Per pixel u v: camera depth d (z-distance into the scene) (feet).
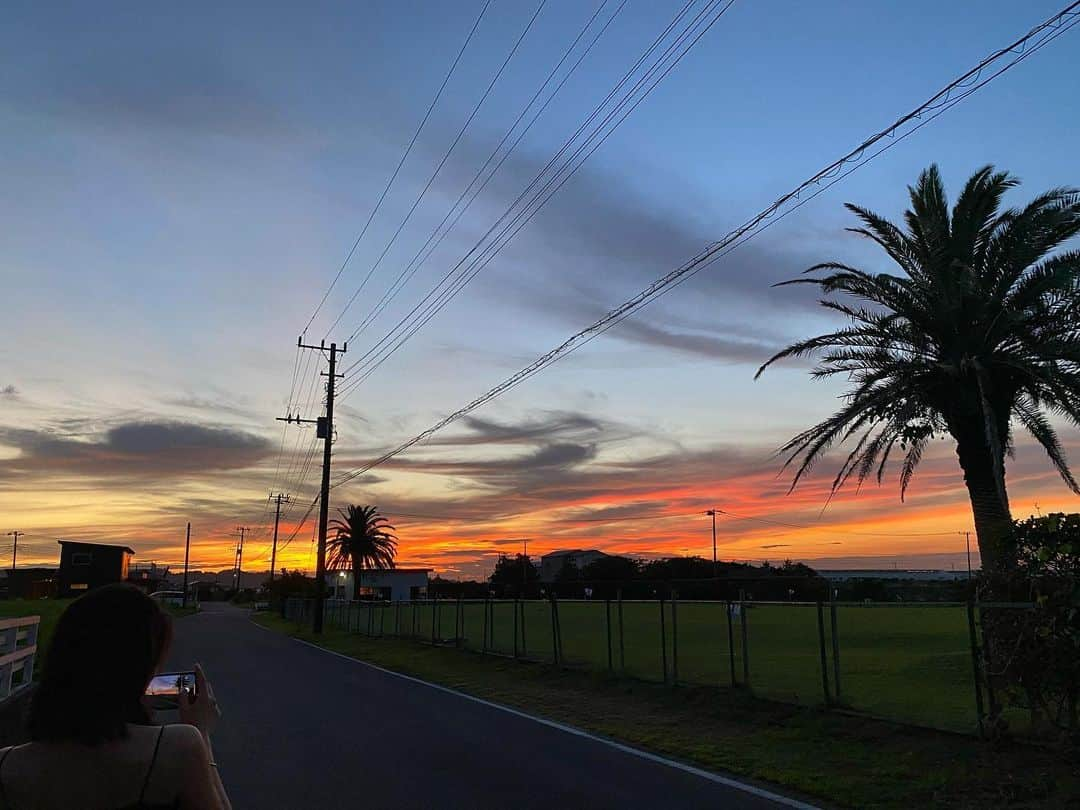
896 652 77.20
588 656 72.84
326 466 140.56
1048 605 27.68
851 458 51.98
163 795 6.77
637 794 26.45
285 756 32.63
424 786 27.63
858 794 25.86
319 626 134.41
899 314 46.73
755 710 39.88
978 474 45.47
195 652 90.79
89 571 258.98
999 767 27.20
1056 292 42.57
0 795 6.51
